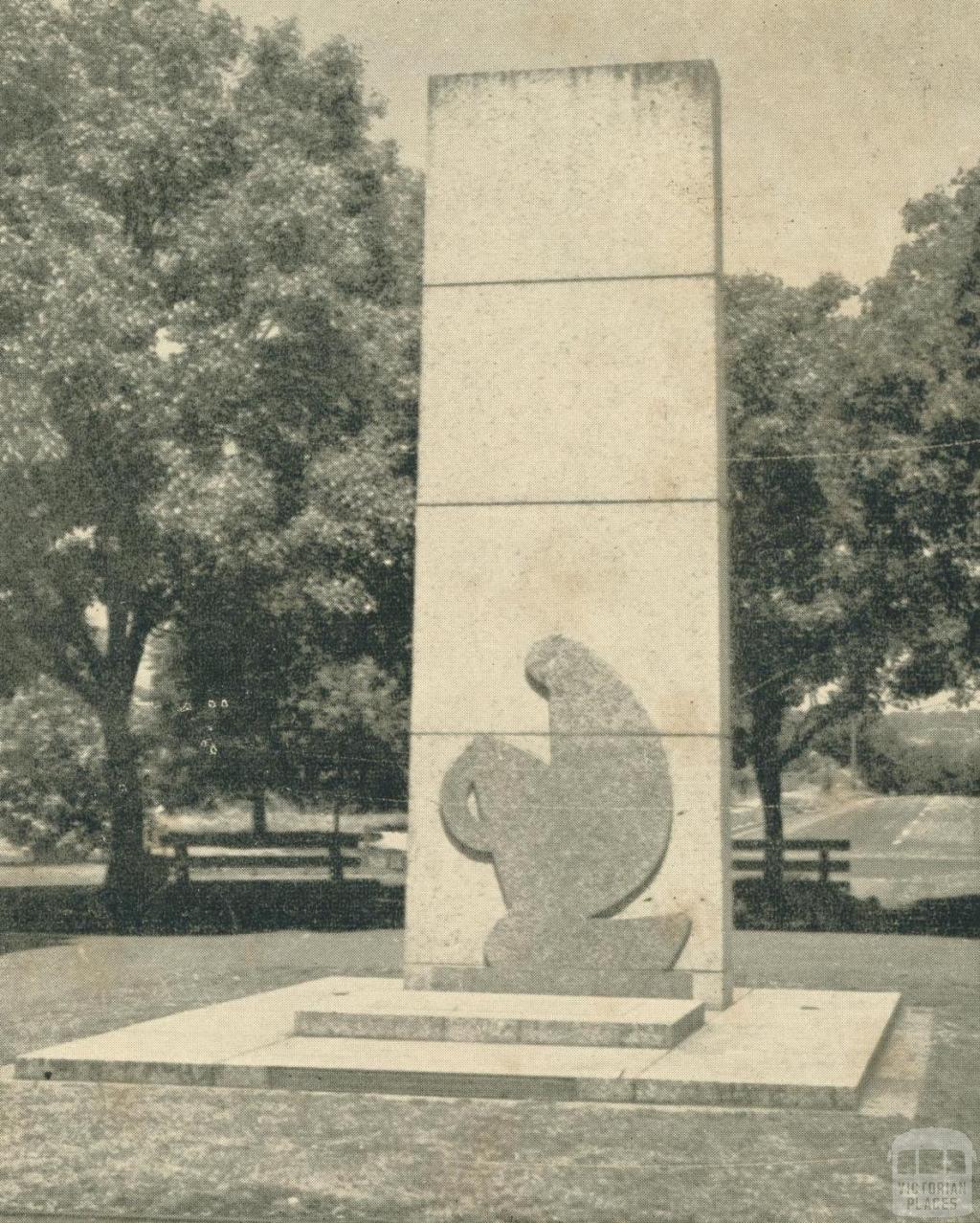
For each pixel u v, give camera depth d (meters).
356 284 22.98
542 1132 8.52
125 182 21.20
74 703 27.81
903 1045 11.46
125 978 15.99
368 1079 9.64
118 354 20.11
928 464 21.22
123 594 23.44
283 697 24.89
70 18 21.86
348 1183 7.49
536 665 12.73
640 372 12.99
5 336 20.09
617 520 12.87
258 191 21.28
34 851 34.44
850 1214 6.94
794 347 23.20
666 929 12.29
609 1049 10.38
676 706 12.58
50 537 20.98
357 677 24.72
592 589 12.83
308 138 23.53
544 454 13.05
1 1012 13.48
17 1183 7.52
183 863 26.28
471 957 12.72
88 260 19.94
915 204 21.80
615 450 12.95
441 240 13.39
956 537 21.62
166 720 25.14
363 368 21.98
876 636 23.64
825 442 22.28
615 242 13.14
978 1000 14.25
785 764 25.81
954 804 46.22
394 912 24.38
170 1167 7.79
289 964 17.38
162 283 21.62
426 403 13.25
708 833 12.41
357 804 26.97
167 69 22.33
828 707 25.45
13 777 32.88
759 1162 7.87
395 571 22.59
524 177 13.34
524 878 12.54
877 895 26.64
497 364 13.20
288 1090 9.67
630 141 13.20
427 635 13.05
